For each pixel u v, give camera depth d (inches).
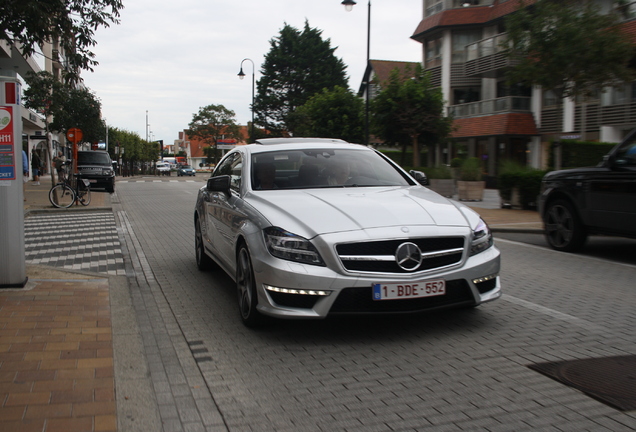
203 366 154.9
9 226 230.8
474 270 174.4
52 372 143.6
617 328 185.9
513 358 157.6
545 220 363.9
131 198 887.7
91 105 1155.9
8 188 229.3
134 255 341.4
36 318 191.2
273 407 128.8
